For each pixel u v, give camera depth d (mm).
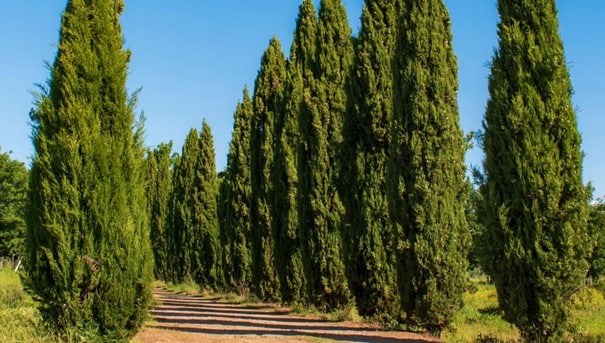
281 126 21781
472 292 22141
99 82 10352
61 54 10219
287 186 20938
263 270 23156
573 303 9883
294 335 12039
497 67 10594
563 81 10148
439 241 12398
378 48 15531
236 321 15211
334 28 18844
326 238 17438
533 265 9617
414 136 12797
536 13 10422
